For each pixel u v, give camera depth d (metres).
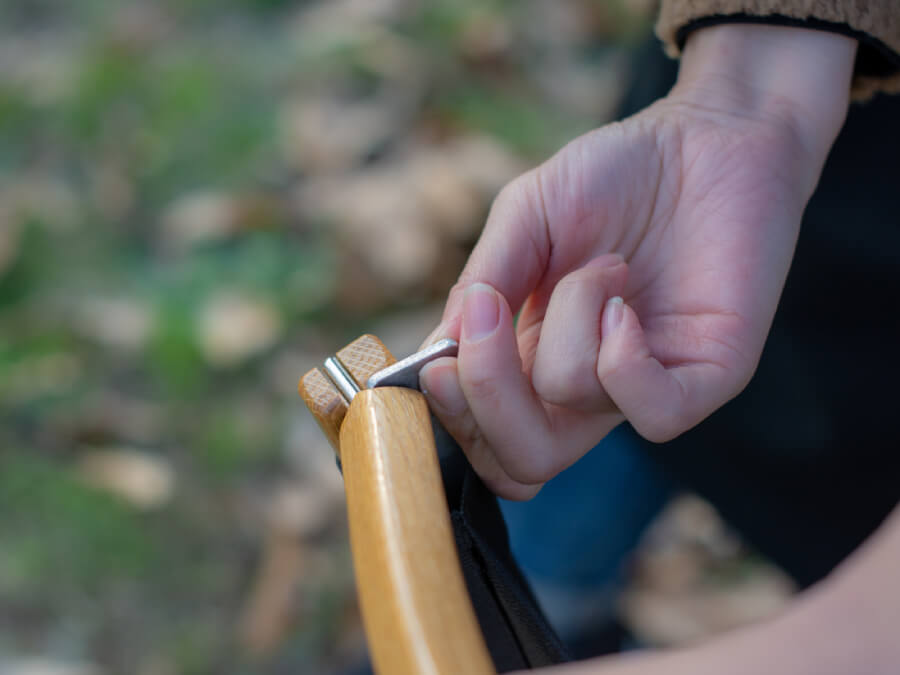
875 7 0.58
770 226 0.58
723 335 0.56
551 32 1.56
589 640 0.87
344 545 1.02
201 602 0.98
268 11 1.61
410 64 1.46
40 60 1.53
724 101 0.60
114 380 1.15
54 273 1.25
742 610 1.00
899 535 0.37
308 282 1.22
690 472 0.74
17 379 1.13
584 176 0.58
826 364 0.68
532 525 0.82
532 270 0.58
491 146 1.35
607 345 0.51
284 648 0.95
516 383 0.52
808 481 0.70
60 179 1.37
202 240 1.27
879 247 0.65
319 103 1.43
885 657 0.36
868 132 0.65
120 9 1.62
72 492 1.03
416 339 1.15
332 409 0.49
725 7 0.60
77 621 0.96
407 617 0.41
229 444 1.09
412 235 1.22
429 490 0.45
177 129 1.41
